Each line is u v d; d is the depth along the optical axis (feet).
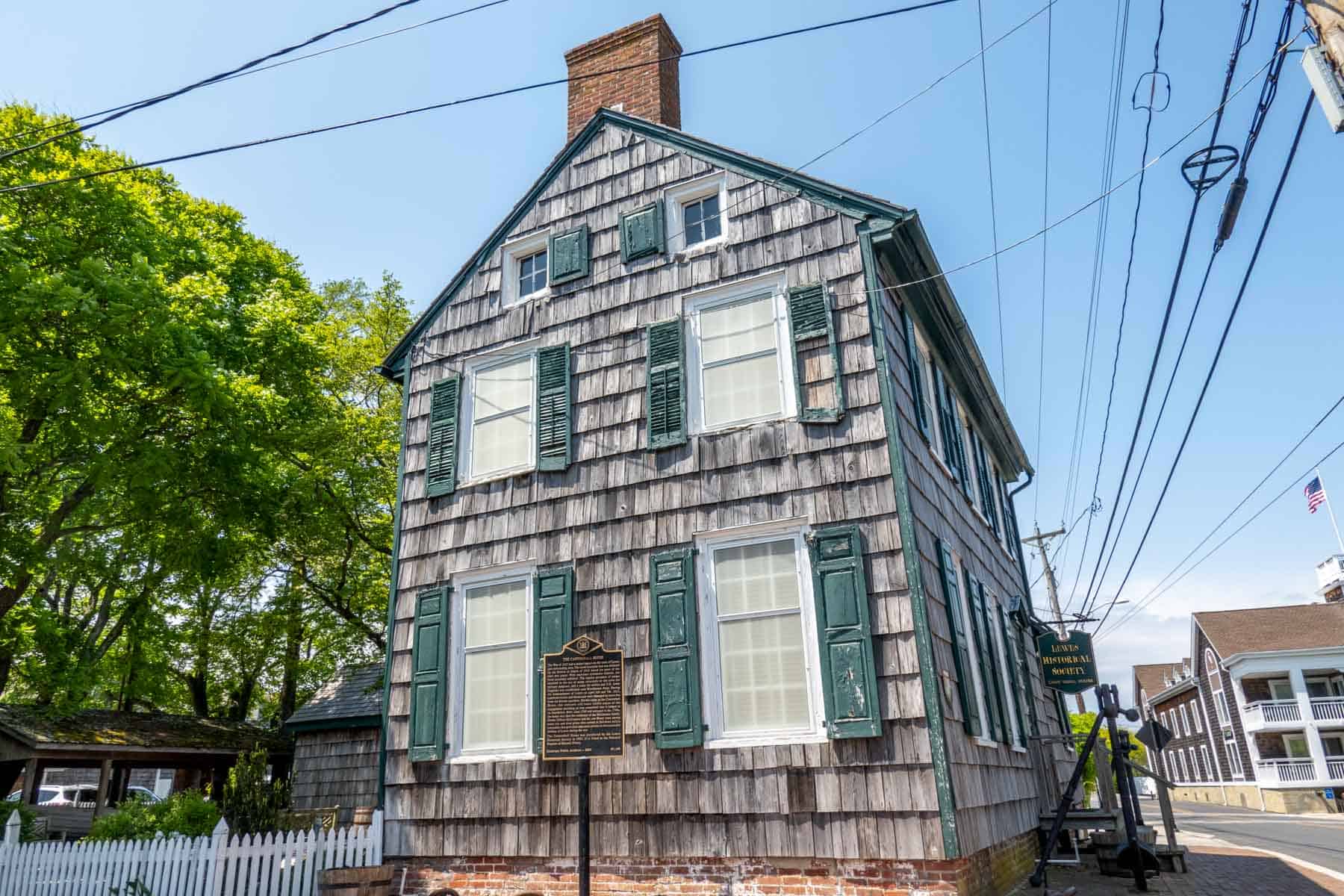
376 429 72.23
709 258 35.17
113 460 49.24
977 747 30.19
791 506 30.04
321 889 30.86
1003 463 59.57
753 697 28.86
